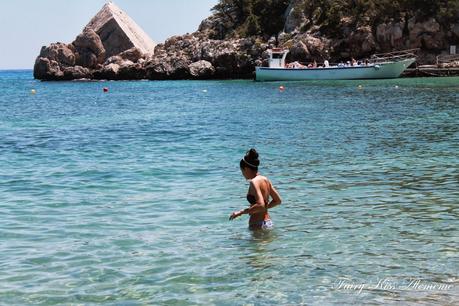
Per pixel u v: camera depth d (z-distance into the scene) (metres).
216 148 23.17
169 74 120.25
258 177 10.83
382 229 10.90
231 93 67.44
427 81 76.62
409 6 98.50
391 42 98.56
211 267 8.92
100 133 30.39
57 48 138.88
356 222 11.45
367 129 28.17
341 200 13.49
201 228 11.27
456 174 16.41
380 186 15.02
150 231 11.14
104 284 8.30
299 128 29.58
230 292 7.89
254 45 113.00
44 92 88.38
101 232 11.14
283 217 11.93
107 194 14.80
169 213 12.59
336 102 47.31
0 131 32.09
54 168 19.19
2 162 20.70
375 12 101.00
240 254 9.52
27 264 9.26
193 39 130.38
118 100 63.09
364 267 8.78
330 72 85.94
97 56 139.88
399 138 24.53
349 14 106.12
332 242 10.09
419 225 11.15
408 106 40.88
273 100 52.78
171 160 20.33
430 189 14.51
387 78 85.69
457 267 8.70
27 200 14.20
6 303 7.65
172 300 7.66
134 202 13.77
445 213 12.07
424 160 18.92
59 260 9.44
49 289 8.14
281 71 89.62
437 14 96.25
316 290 7.90
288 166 18.30
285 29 118.69
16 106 55.88
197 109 46.00
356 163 18.62
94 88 98.56
